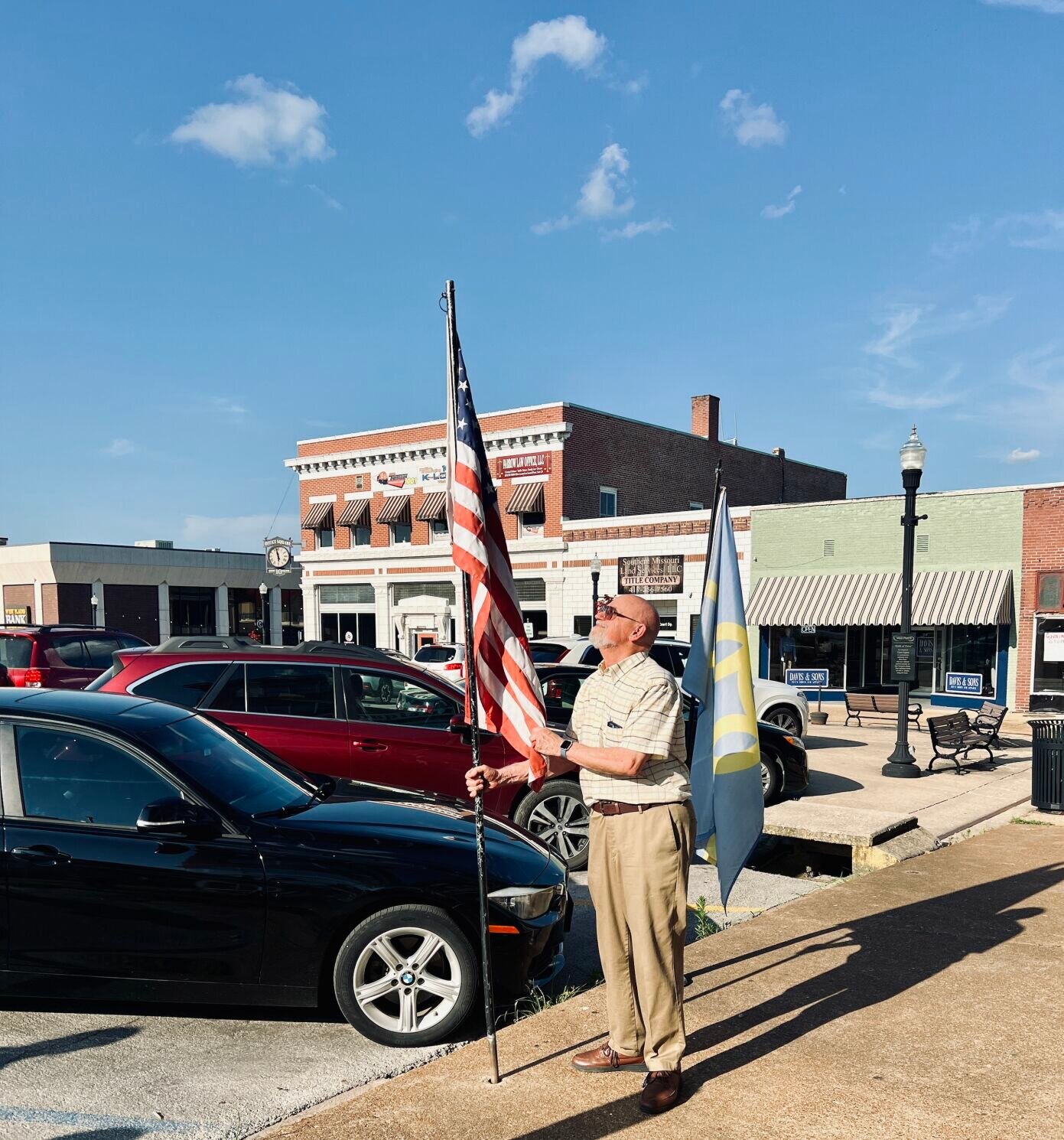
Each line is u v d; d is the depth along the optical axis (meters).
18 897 3.94
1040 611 20.45
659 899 3.18
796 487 39.75
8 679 11.41
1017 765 12.51
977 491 21.22
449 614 31.06
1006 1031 3.89
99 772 4.18
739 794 4.30
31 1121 3.26
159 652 6.73
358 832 4.23
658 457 31.73
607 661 3.33
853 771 11.97
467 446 3.50
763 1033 3.86
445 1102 3.29
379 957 4.04
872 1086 3.39
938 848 7.38
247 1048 3.93
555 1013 4.09
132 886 3.96
